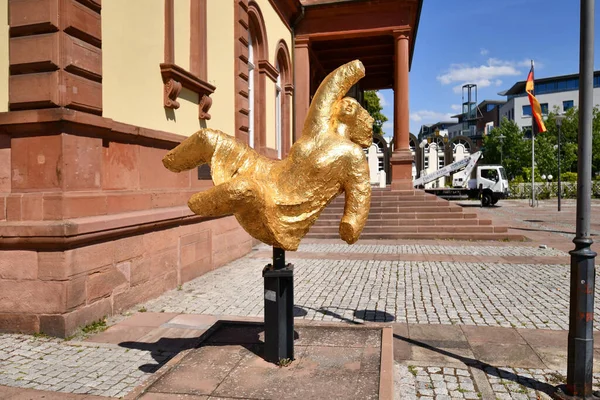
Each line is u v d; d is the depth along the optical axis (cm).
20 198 503
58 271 489
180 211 720
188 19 819
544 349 460
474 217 1398
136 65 647
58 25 494
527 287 729
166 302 636
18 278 498
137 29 649
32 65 497
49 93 495
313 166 328
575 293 357
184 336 496
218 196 313
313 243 1262
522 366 420
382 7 1524
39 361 428
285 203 329
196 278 794
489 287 729
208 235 848
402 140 1546
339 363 342
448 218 1402
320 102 346
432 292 698
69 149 506
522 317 568
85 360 430
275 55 1398
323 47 1877
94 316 531
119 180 605
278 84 1502
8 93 512
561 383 384
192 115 825
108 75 582
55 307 490
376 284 755
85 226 505
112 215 571
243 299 652
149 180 677
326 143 332
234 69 1034
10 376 394
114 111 595
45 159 503
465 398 361
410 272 852
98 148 556
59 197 493
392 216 1420
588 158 357
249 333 407
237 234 1002
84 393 363
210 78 902
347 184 333
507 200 3725
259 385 307
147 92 676
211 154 346
